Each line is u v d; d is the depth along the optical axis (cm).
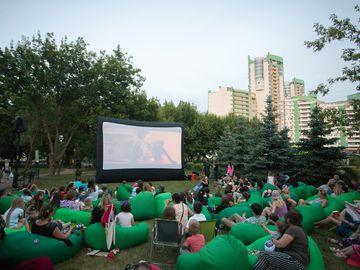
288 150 1581
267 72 11794
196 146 3344
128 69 2286
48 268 322
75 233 519
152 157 1588
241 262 369
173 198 610
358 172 1473
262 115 1711
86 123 2195
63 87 1952
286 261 364
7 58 1819
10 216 546
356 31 881
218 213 690
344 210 658
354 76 879
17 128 1271
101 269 449
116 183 1614
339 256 509
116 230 530
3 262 422
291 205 754
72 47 1958
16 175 1314
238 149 1948
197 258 379
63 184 1565
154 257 503
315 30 945
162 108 3825
